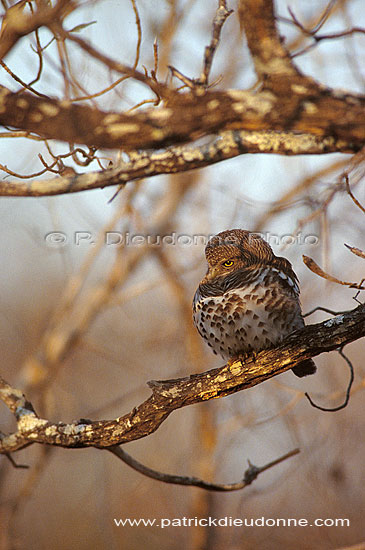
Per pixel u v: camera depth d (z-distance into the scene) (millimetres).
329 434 12078
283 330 8000
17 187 4371
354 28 4785
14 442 6895
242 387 6574
